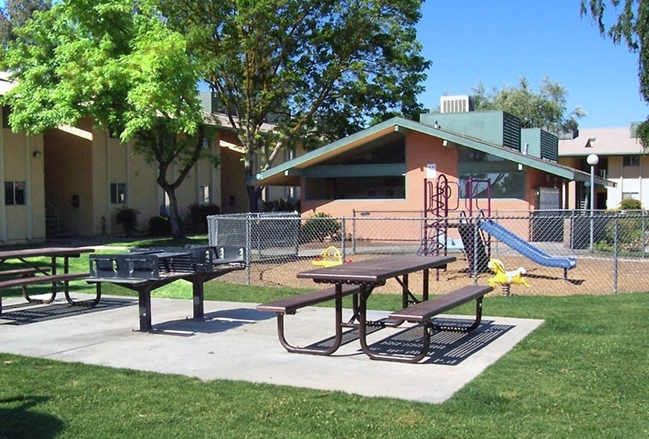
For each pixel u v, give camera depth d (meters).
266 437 4.71
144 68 22.22
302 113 31.38
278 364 6.80
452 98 30.67
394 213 24.66
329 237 24.30
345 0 29.62
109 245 24.98
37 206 27.06
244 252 10.27
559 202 27.27
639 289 12.39
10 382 6.16
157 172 33.34
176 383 6.07
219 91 30.44
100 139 30.28
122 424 4.99
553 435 4.64
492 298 11.24
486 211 21.31
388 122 23.66
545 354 6.99
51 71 23.52
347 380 6.17
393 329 8.59
